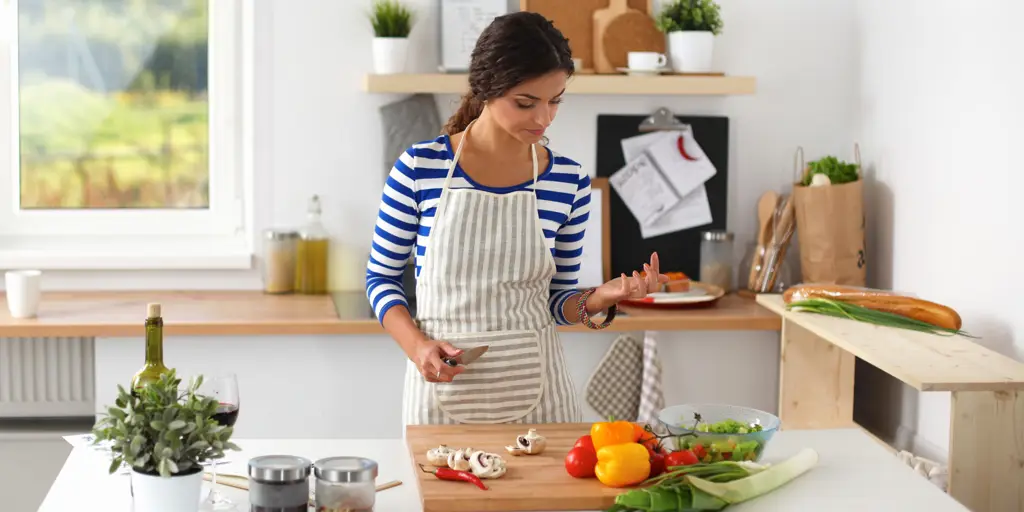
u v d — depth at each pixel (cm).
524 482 170
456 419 209
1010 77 256
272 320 298
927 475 258
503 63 186
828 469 188
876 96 335
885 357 220
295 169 343
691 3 337
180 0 348
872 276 338
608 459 168
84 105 350
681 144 352
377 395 310
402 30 330
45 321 291
